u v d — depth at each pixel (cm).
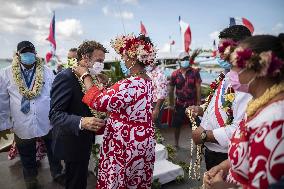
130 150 253
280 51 134
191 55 629
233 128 210
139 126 254
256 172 126
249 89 144
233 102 214
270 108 132
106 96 242
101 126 262
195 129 233
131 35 257
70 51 519
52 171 454
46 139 442
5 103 416
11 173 483
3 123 417
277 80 137
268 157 124
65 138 288
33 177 430
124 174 255
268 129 126
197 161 252
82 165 296
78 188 299
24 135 418
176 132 616
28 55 407
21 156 428
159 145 488
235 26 221
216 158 244
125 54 253
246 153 141
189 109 269
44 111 429
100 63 281
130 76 258
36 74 429
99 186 272
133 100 247
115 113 257
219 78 244
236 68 145
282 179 122
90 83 262
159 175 425
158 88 557
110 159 260
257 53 134
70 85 282
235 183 153
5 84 413
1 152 567
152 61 254
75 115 276
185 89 594
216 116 232
